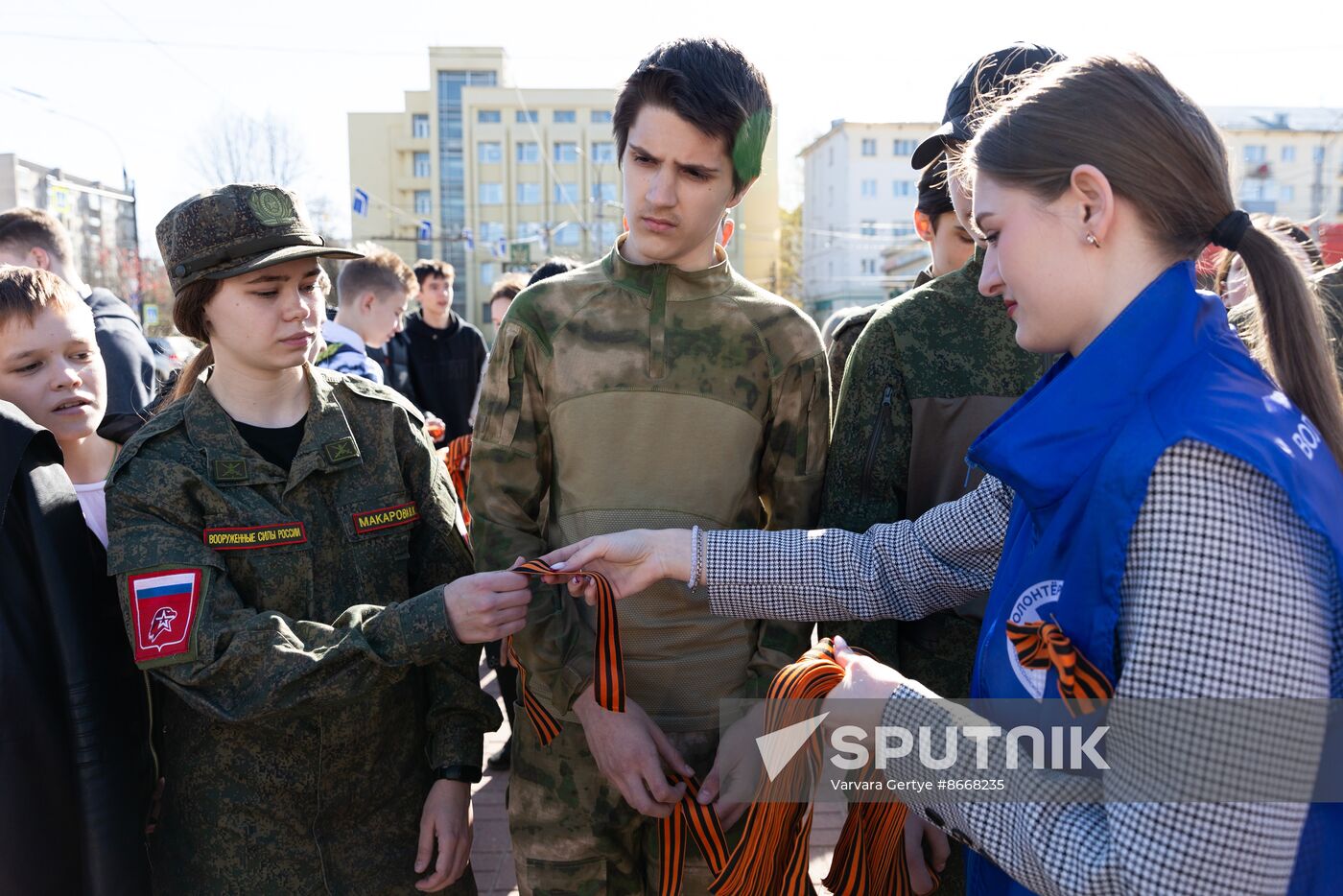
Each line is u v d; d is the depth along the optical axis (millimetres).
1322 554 893
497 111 54625
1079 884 930
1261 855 863
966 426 1926
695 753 1762
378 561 1717
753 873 1396
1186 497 902
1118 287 1034
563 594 1761
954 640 1928
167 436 1612
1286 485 876
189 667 1484
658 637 1737
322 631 1523
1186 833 874
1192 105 1035
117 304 3303
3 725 1520
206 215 1604
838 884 1437
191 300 1635
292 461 1678
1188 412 937
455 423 5715
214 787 1591
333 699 1493
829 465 1986
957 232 2311
